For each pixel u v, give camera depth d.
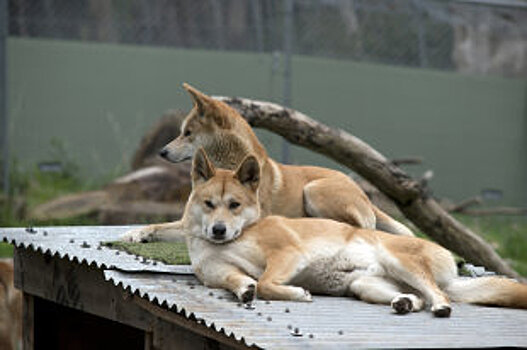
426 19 16.02
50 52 14.55
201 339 4.74
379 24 15.62
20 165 14.06
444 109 16.25
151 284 5.27
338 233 5.56
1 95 12.89
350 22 15.41
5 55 12.81
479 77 16.47
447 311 4.89
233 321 4.41
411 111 15.99
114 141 15.09
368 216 6.82
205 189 5.49
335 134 8.54
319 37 15.20
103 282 5.84
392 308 5.07
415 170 16.02
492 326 4.72
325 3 15.16
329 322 4.55
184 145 7.18
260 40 15.06
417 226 9.12
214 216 5.36
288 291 5.09
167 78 15.49
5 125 12.90
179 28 15.73
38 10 14.77
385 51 15.71
